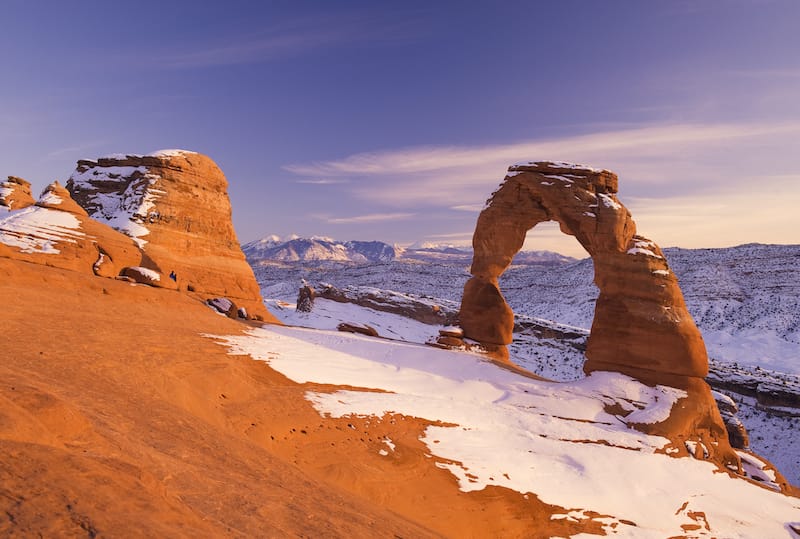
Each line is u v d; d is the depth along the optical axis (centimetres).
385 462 1189
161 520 340
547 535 1145
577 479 1434
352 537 600
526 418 1767
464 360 2397
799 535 1427
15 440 368
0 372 747
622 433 1834
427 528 939
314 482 843
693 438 1973
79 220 2367
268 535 494
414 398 1728
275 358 1780
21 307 1421
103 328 1460
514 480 1320
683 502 1471
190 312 2200
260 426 1134
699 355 2106
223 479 634
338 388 1645
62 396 739
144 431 723
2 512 271
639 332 2155
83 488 330
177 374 1212
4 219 2155
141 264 2578
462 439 1490
